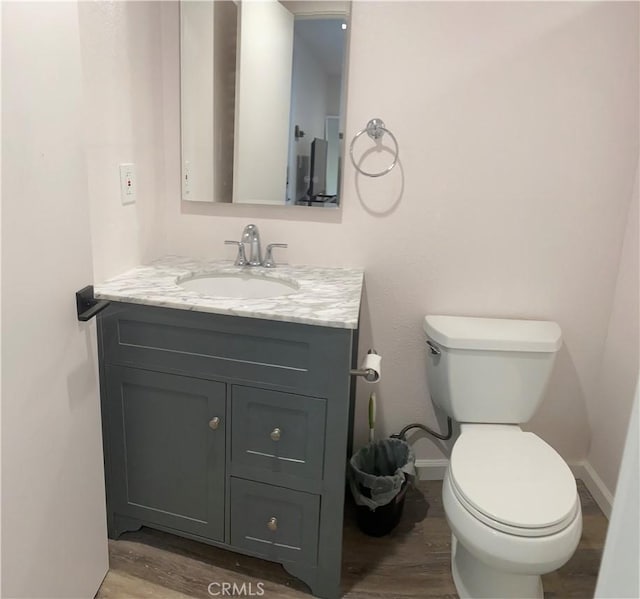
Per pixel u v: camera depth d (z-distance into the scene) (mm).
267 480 1519
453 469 1453
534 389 1734
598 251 1845
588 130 1740
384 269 1919
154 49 1814
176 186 1961
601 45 1677
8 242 999
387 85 1763
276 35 1773
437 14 1695
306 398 1422
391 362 2004
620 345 1837
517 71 1713
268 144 1857
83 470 1349
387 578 1613
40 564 1191
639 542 568
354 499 1803
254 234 1872
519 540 1263
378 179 1838
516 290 1897
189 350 1482
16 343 1045
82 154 1217
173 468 1599
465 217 1846
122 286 1582
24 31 991
